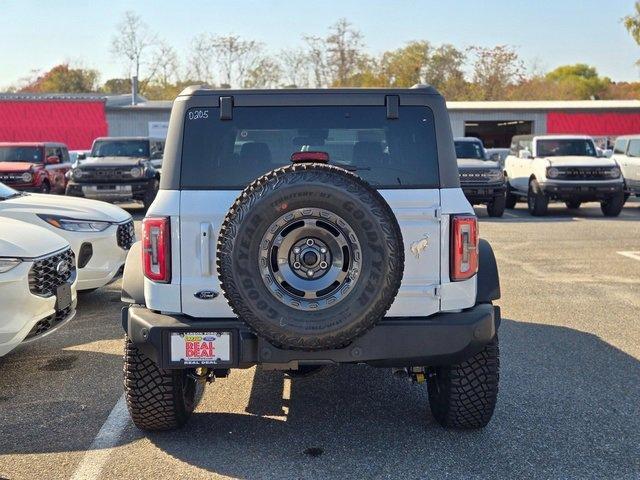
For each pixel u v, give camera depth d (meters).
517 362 5.94
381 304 3.58
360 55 55.41
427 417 4.75
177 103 4.18
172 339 3.87
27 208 7.46
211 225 3.97
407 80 60.44
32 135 39.41
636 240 13.11
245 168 4.12
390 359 3.89
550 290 8.84
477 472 3.93
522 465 4.02
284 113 4.18
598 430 4.52
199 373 4.19
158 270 3.98
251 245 3.54
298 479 3.84
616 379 5.51
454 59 62.62
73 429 4.55
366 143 4.19
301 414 4.81
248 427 4.58
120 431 4.51
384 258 3.55
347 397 5.14
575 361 5.97
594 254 11.55
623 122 40.56
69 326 7.13
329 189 3.52
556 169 17.03
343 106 4.20
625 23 35.25
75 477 3.88
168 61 64.38
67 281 5.79
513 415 4.77
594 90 78.06
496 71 62.03
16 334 5.10
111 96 47.00
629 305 8.05
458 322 3.92
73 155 25.66
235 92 4.18
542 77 70.56
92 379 5.54
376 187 4.10
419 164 4.13
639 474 3.91
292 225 3.56
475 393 4.25
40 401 5.07
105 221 7.74
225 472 3.93
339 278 3.59
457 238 4.01
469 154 18.25
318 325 3.56
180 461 4.07
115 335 6.80
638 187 18.44
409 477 3.87
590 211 18.98
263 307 3.56
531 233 14.17
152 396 4.24
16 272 5.12
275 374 5.65
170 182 4.06
